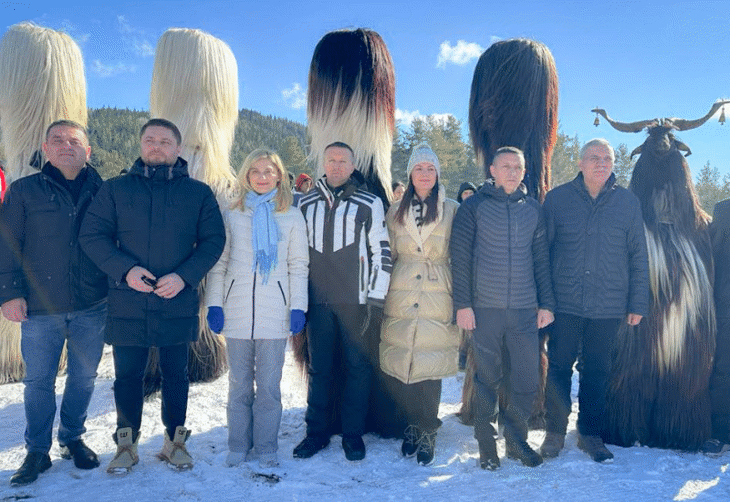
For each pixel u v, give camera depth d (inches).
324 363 153.9
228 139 217.3
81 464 139.9
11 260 133.0
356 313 150.3
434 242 153.8
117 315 133.9
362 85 179.3
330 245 150.1
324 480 136.1
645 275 153.2
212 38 212.4
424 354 150.2
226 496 126.5
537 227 149.6
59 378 218.4
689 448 159.8
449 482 136.0
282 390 208.5
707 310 161.3
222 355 220.2
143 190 136.3
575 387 226.5
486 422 146.4
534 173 181.2
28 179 136.7
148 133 138.9
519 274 146.5
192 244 139.9
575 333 154.2
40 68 202.4
